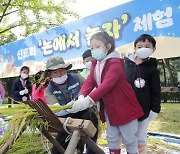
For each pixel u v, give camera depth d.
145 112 2.99
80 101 2.09
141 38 3.06
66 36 8.27
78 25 7.75
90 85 2.54
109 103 2.55
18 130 1.89
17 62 11.27
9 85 14.20
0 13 14.62
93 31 7.22
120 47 6.40
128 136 2.60
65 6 13.88
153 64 3.07
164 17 5.55
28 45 10.36
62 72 2.74
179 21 5.32
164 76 10.11
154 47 3.14
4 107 2.01
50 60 2.74
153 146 4.15
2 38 15.89
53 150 2.57
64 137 2.59
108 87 2.27
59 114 2.50
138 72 3.03
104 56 2.52
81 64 7.74
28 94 6.35
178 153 3.82
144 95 2.98
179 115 7.05
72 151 1.85
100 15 6.96
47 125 2.07
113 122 2.56
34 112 1.97
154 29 5.75
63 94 2.84
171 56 5.47
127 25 6.27
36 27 14.20
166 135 4.93
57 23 14.20
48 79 3.04
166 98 10.32
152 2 5.74
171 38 5.46
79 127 1.94
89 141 2.06
